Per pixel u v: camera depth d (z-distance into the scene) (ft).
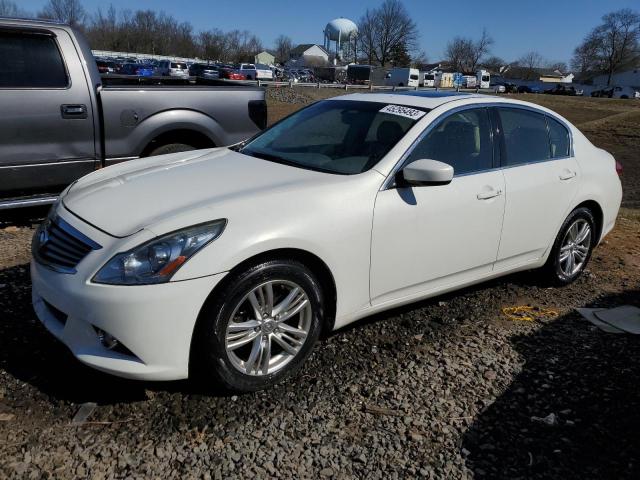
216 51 308.81
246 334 9.45
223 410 9.24
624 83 321.73
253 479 7.86
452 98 12.85
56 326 9.38
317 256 9.83
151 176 11.09
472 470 8.29
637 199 42.50
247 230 9.06
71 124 17.15
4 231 17.13
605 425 9.39
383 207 10.61
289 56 372.38
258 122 20.75
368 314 11.18
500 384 10.45
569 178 14.28
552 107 149.79
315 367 10.65
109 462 8.01
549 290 15.10
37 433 8.48
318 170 11.34
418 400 9.83
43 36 16.69
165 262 8.52
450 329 12.46
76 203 10.19
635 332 12.62
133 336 8.50
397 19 328.29
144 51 290.56
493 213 12.47
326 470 8.11
